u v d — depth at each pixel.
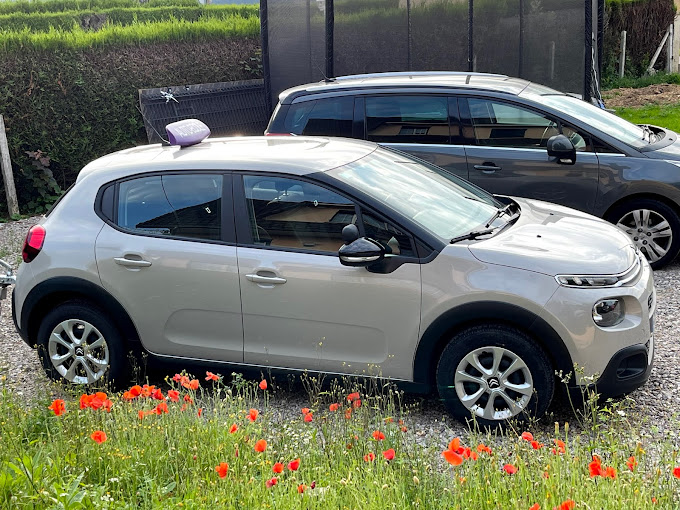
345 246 4.74
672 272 7.83
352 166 5.32
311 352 5.07
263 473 3.67
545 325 4.58
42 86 11.91
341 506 3.47
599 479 3.53
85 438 4.20
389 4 12.90
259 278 5.03
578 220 5.52
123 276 5.32
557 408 5.08
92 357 5.52
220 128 13.85
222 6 22.41
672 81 21.58
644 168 7.64
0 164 11.90
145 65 13.04
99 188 5.52
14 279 5.70
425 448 4.37
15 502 3.42
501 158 7.87
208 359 5.32
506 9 12.33
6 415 4.52
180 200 5.32
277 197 5.12
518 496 3.47
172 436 4.22
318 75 13.29
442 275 4.75
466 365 4.80
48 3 23.70
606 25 21.38
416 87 8.11
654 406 5.04
